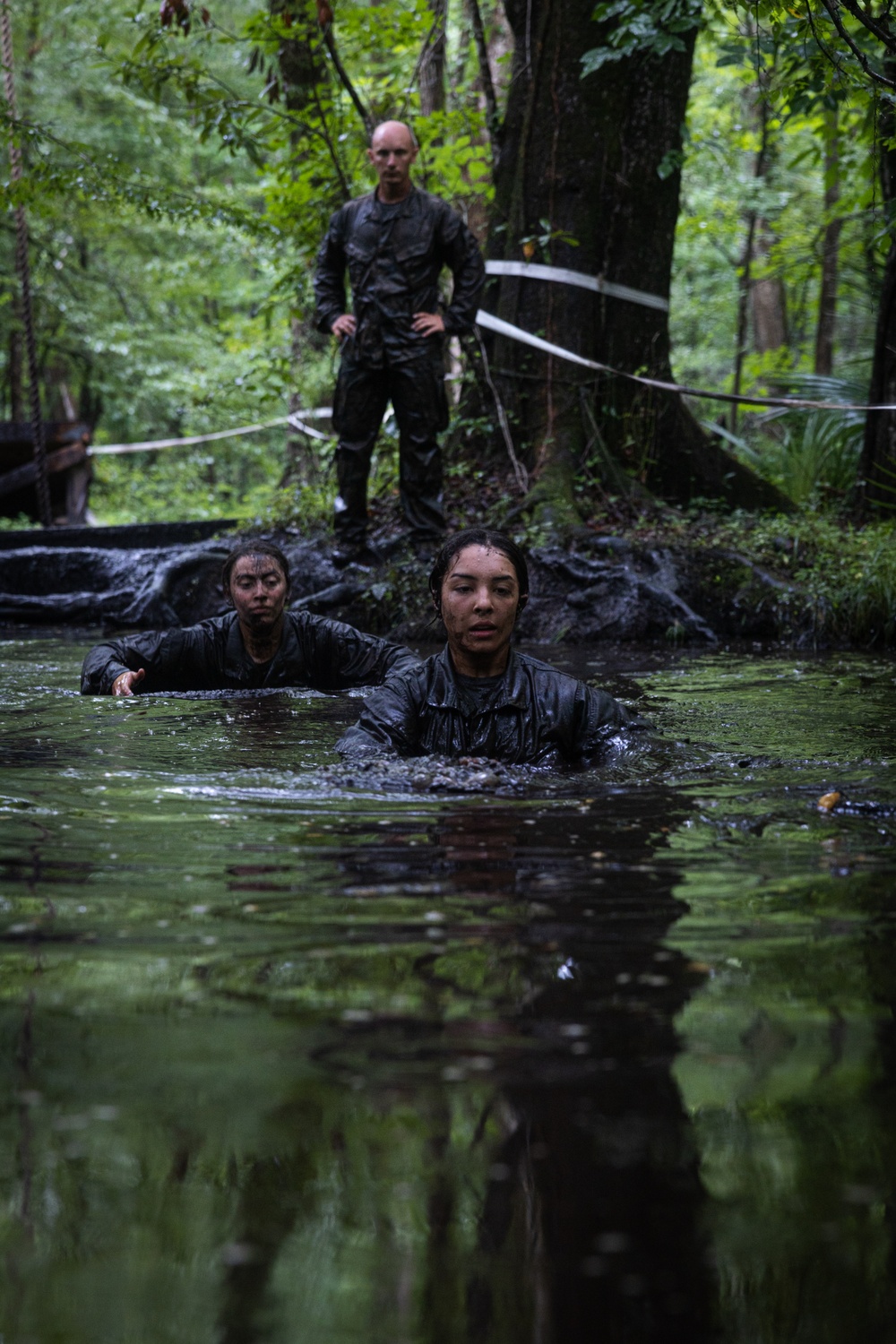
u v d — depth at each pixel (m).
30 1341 0.87
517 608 3.57
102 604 9.19
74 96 19.72
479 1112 1.17
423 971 1.60
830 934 1.76
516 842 2.38
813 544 8.64
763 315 19.88
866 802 2.77
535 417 9.59
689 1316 0.89
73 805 2.78
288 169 10.73
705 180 17.69
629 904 1.92
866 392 11.08
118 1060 1.31
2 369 24.47
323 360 13.89
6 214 18.80
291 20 9.80
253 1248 0.97
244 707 4.71
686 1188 1.04
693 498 9.70
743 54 7.28
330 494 9.91
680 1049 1.32
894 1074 1.25
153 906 1.92
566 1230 1.00
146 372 20.31
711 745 3.72
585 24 9.47
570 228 9.55
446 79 13.77
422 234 8.16
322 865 2.20
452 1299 0.91
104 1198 1.05
